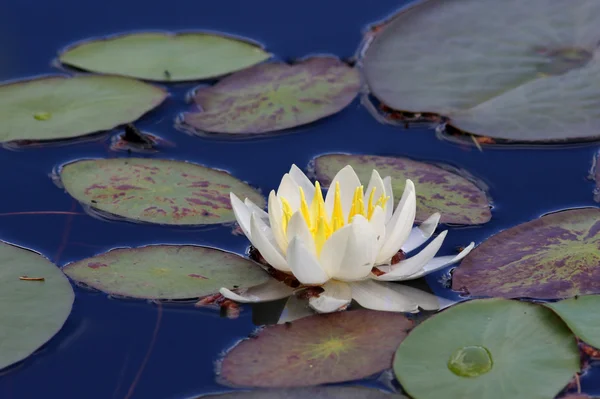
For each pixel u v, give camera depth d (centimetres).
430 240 234
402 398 172
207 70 333
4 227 244
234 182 260
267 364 185
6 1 389
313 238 215
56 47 354
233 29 367
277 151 287
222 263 221
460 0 352
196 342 198
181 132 299
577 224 231
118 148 289
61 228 244
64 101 309
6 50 350
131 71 332
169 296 208
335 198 208
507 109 297
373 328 195
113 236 239
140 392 184
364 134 296
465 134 292
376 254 206
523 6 345
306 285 212
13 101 306
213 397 174
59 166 278
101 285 212
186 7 387
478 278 214
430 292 211
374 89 316
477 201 249
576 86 304
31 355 195
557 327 188
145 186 256
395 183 258
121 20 375
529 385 173
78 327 204
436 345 186
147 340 200
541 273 212
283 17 377
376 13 377
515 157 277
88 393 184
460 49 330
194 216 243
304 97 315
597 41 323
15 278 213
